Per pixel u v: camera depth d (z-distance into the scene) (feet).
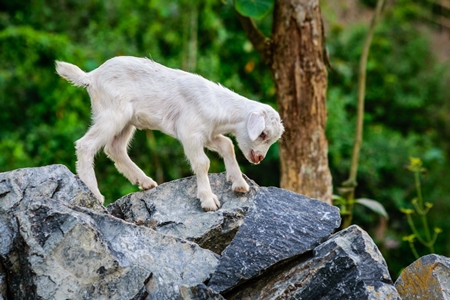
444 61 67.10
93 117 22.43
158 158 47.73
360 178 53.31
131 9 54.80
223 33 53.36
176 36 52.85
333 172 52.60
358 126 33.76
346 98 58.03
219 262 19.69
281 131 22.52
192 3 52.70
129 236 19.57
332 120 52.90
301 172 30.07
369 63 60.64
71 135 46.80
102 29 53.21
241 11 29.48
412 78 62.90
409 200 54.49
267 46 30.37
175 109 22.25
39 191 19.85
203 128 22.09
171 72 22.66
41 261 18.54
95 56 49.96
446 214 53.67
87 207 20.26
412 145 56.65
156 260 19.40
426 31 68.33
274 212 21.07
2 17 54.39
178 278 19.27
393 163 54.80
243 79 54.34
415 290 20.56
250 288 19.79
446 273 20.36
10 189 19.62
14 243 18.83
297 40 29.63
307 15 29.55
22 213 19.04
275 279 19.75
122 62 22.39
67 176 20.38
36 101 50.52
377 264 19.53
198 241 21.40
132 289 18.61
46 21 54.95
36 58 50.03
